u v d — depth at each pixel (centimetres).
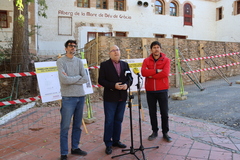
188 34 1891
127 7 1680
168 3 1806
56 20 1501
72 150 354
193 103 669
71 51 336
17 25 785
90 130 471
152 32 1758
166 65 385
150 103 400
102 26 1611
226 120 482
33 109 684
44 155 353
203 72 1118
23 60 786
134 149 336
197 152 335
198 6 1927
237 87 862
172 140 390
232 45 1227
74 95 332
